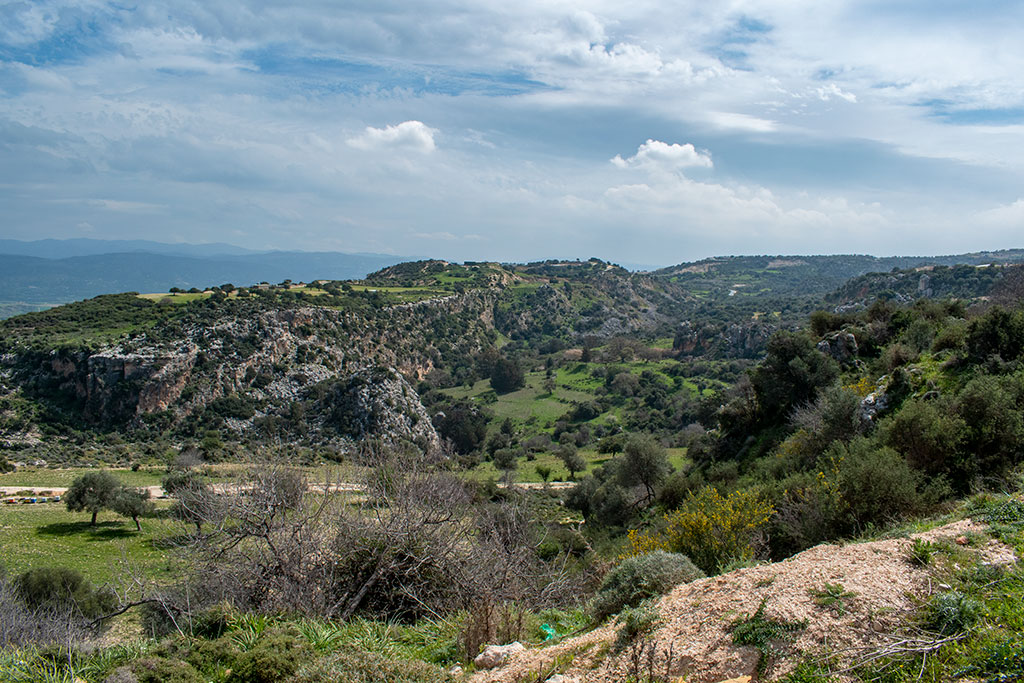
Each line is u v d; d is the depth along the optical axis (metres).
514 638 6.07
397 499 8.79
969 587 4.51
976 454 10.73
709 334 109.75
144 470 49.06
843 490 9.84
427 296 131.00
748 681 3.90
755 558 9.96
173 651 5.33
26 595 14.12
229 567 7.91
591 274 194.38
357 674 4.74
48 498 40.22
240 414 67.69
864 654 3.77
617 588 6.77
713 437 33.69
